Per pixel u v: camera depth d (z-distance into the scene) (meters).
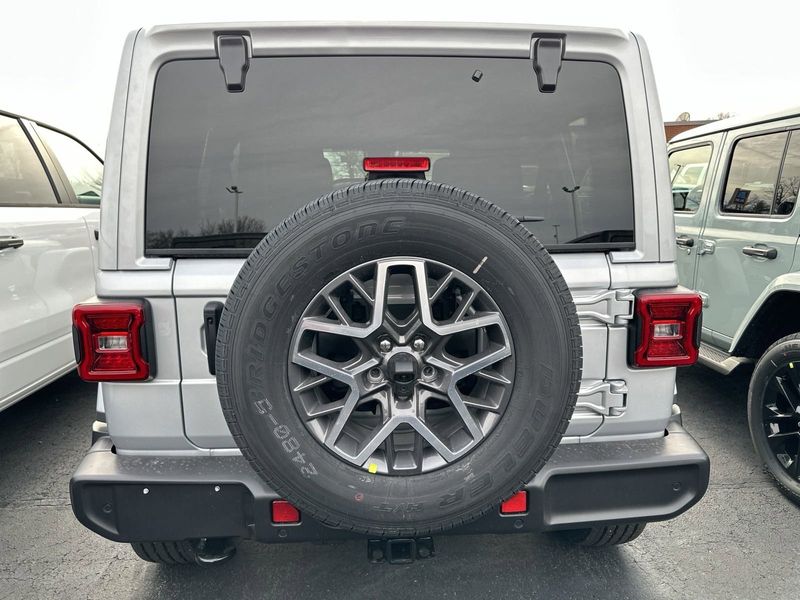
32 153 3.66
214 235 1.74
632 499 1.83
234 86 1.70
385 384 1.59
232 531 1.76
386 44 1.72
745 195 3.78
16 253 3.12
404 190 1.51
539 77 1.77
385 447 1.61
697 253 4.26
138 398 1.76
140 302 1.69
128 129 1.67
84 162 4.44
